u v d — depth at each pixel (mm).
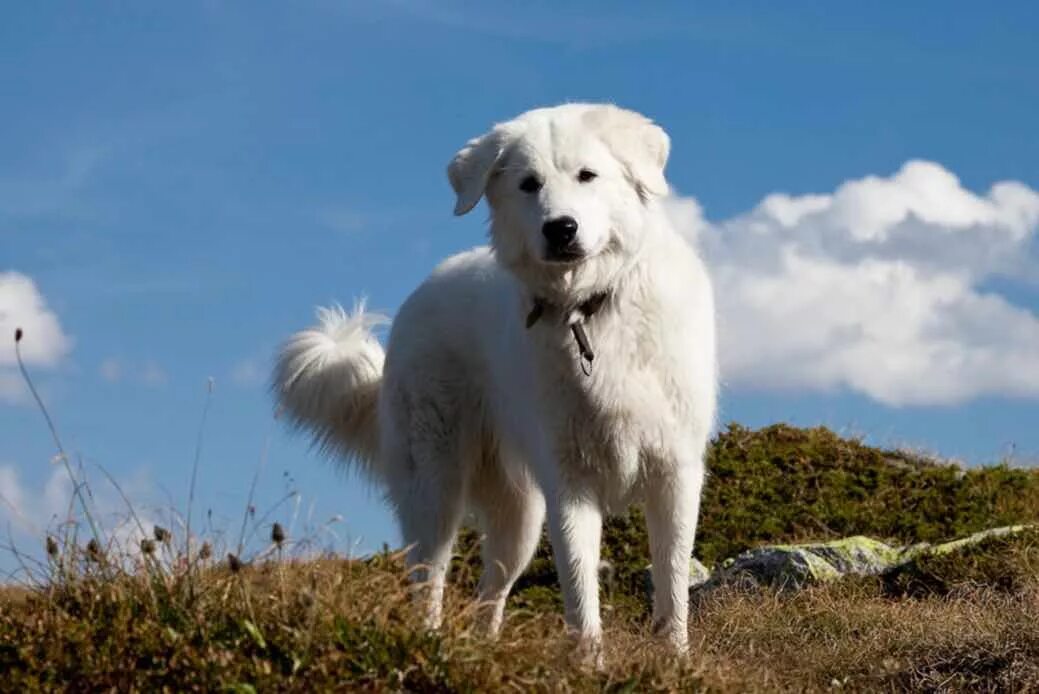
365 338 7754
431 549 6945
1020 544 7879
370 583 4867
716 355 6250
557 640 5043
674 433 5840
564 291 5785
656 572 6012
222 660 4391
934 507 10195
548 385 5891
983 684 6020
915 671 6230
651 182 5836
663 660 5098
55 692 4352
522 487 6961
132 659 4457
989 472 10766
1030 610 6434
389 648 4527
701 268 6105
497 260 6078
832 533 9867
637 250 5812
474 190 5957
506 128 5996
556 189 5699
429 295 7160
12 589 5008
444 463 6961
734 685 5105
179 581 4770
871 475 10938
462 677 4488
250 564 4957
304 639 4488
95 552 4930
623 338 5762
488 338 6672
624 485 5934
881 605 7398
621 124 5918
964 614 6891
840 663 6594
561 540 5887
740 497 10484
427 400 6984
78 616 4727
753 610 7617
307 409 7762
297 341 7730
